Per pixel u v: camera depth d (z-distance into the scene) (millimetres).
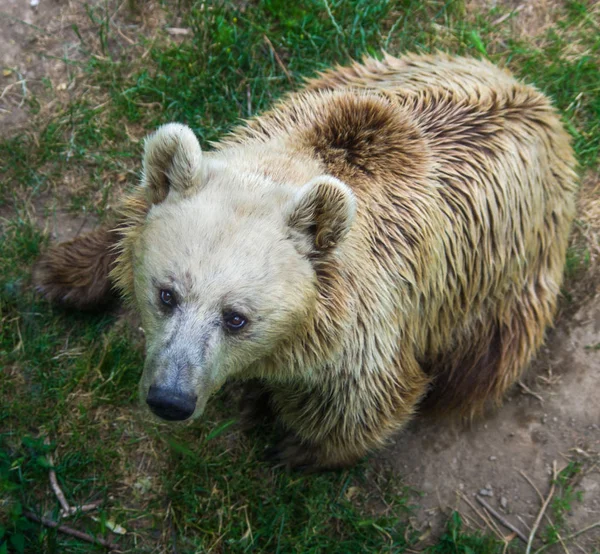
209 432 4578
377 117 3746
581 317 4863
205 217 3062
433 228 3789
